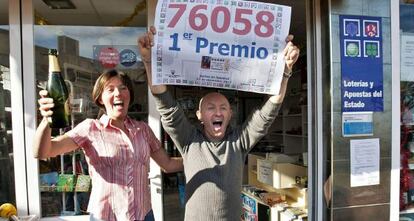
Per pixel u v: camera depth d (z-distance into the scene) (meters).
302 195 3.13
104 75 1.70
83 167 2.69
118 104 1.66
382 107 2.72
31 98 2.52
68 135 1.62
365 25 2.66
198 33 1.72
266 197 3.29
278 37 1.75
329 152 2.67
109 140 1.66
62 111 1.61
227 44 1.74
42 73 2.61
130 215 1.64
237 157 1.78
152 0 2.66
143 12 2.84
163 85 1.73
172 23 1.70
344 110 2.64
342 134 2.64
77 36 2.75
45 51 2.67
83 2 2.94
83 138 1.64
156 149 1.90
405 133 2.93
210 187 1.70
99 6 3.02
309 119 2.76
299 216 2.87
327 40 2.63
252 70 1.76
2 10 2.59
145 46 1.67
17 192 2.52
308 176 2.78
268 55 1.76
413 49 2.88
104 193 1.63
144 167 1.74
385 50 2.71
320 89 2.70
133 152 1.68
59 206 2.66
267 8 1.74
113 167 1.64
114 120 1.69
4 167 2.56
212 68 1.75
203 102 1.82
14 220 2.37
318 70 2.69
